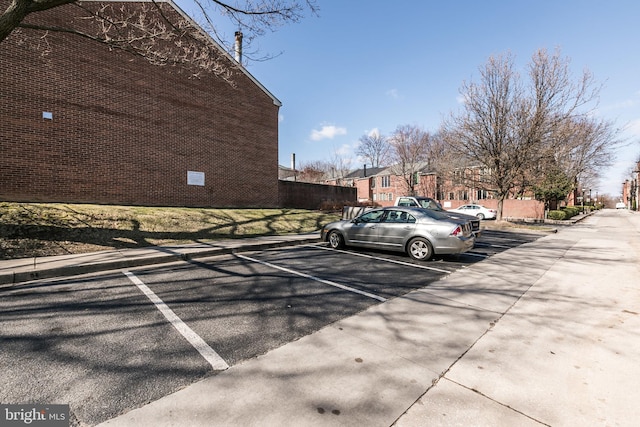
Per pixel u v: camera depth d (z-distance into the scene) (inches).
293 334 134.6
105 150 457.4
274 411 84.4
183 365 108.1
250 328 140.3
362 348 122.2
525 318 155.0
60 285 206.7
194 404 87.0
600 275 246.4
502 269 265.6
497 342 128.3
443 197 1472.7
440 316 157.2
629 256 333.7
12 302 171.8
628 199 2787.9
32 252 276.1
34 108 396.8
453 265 279.1
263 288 202.8
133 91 488.7
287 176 1893.5
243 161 649.0
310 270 254.7
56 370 104.0
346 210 687.1
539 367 109.0
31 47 382.6
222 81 611.8
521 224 793.6
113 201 463.5
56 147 413.4
